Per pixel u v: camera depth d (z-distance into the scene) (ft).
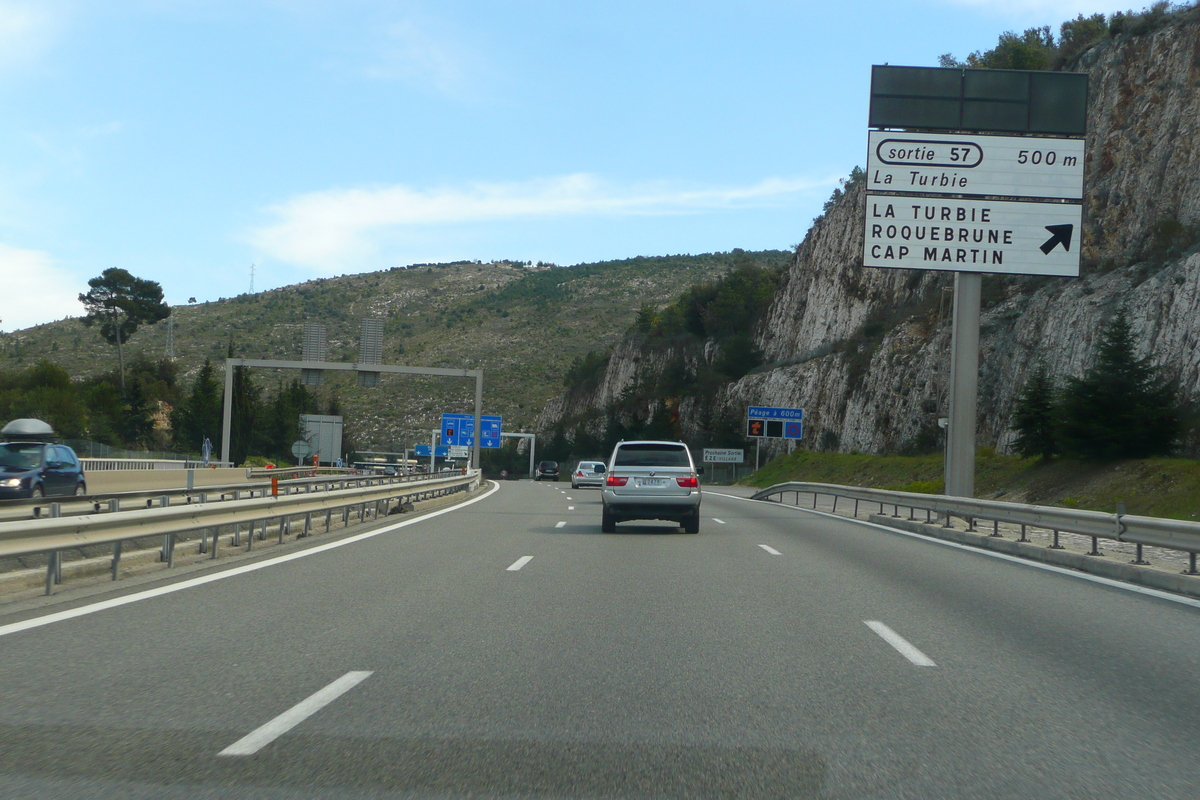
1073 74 83.61
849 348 257.14
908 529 74.38
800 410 229.86
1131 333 151.64
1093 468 129.90
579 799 15.76
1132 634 29.96
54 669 24.12
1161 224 166.40
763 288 387.14
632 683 23.34
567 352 603.26
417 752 17.98
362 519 73.41
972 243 82.89
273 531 60.80
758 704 21.54
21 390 340.80
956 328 84.23
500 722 19.95
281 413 351.46
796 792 16.08
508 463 463.42
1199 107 173.37
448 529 67.72
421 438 461.37
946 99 83.61
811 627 30.81
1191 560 40.98
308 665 24.85
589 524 76.23
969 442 83.35
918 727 19.83
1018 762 17.62
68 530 34.91
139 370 430.20
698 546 57.98
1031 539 64.44
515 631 29.63
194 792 15.85
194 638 28.04
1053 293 184.14
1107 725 19.99
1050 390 146.20
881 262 83.05
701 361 376.27
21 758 17.42
